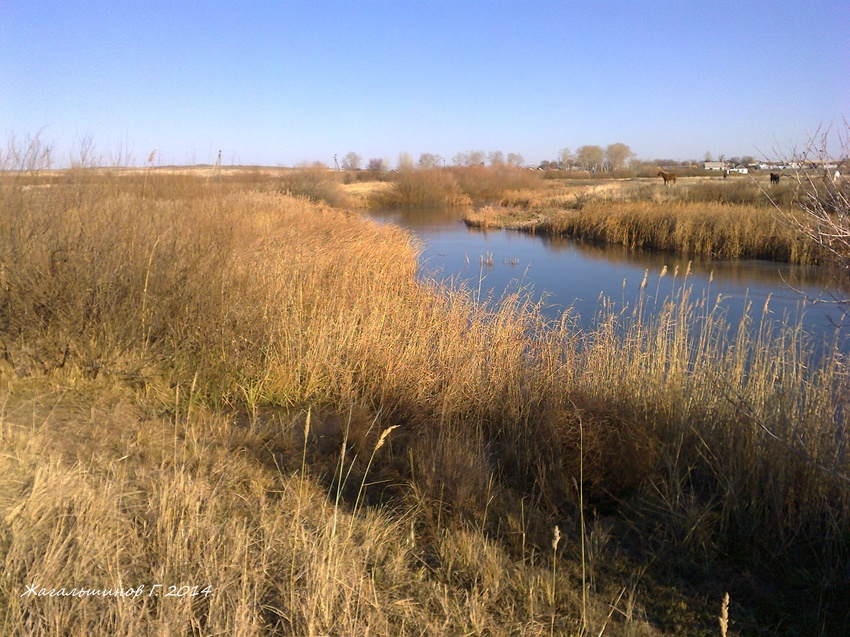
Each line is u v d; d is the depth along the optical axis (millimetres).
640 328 8547
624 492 5297
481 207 50594
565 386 7000
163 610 3152
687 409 5957
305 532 4043
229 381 7039
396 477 5168
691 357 7906
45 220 7168
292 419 6547
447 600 3604
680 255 23922
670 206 28609
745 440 5223
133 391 6566
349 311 8789
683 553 4465
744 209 25578
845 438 4805
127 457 4914
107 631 3000
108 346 6688
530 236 31188
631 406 6086
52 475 4102
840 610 3902
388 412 7113
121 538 3713
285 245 11195
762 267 20391
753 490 4785
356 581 3588
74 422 5539
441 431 5809
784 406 5227
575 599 3809
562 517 4961
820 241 4660
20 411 5629
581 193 48906
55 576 3291
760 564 4395
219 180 15102
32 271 6641
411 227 35969
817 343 7902
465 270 20250
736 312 13453
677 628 3662
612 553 4430
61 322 6586
